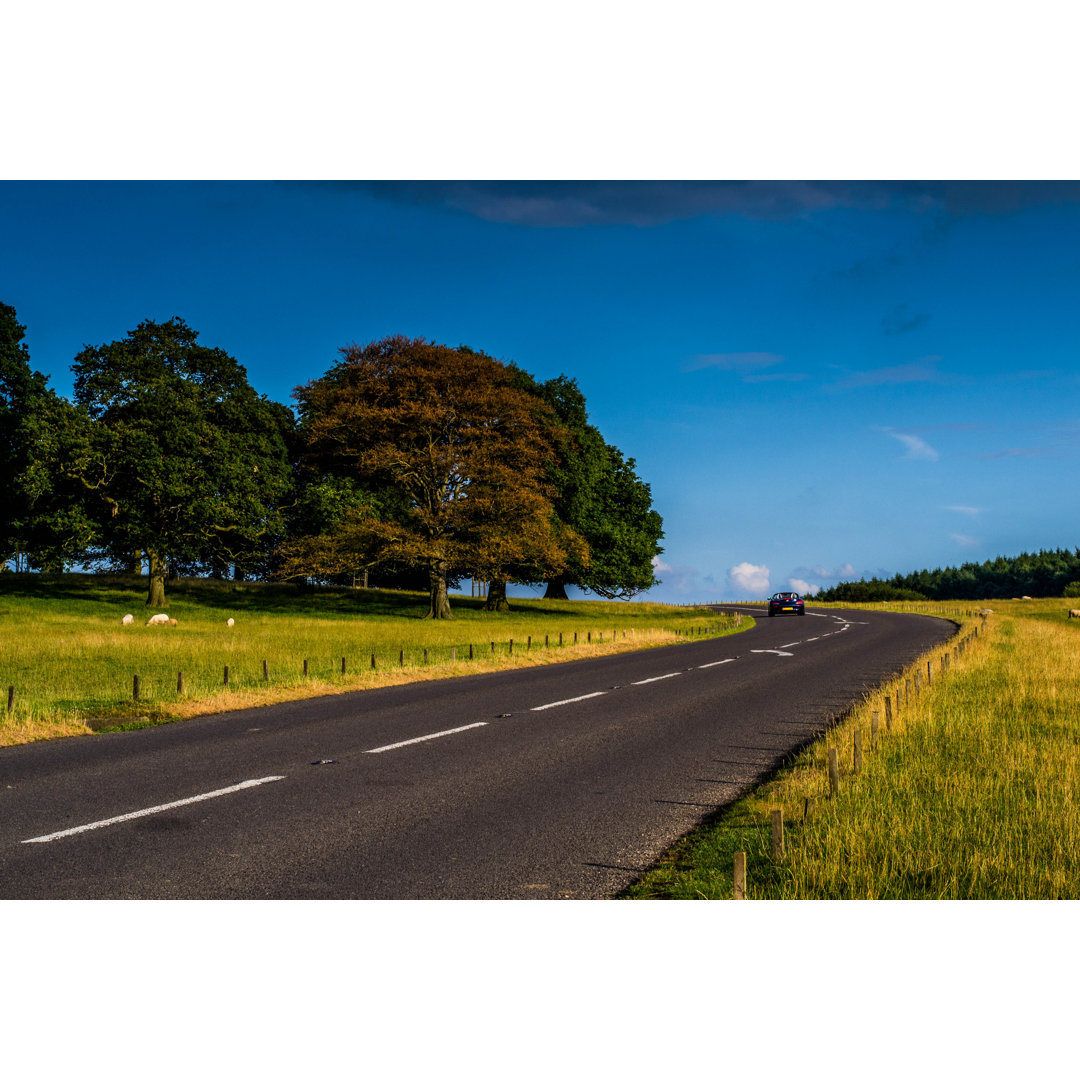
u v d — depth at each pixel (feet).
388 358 162.91
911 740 34.78
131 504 146.00
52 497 143.74
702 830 23.25
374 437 164.04
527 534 153.07
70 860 20.34
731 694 53.01
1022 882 18.52
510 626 137.49
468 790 27.63
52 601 146.72
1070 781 27.09
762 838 22.22
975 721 38.78
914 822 22.65
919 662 69.10
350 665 68.85
